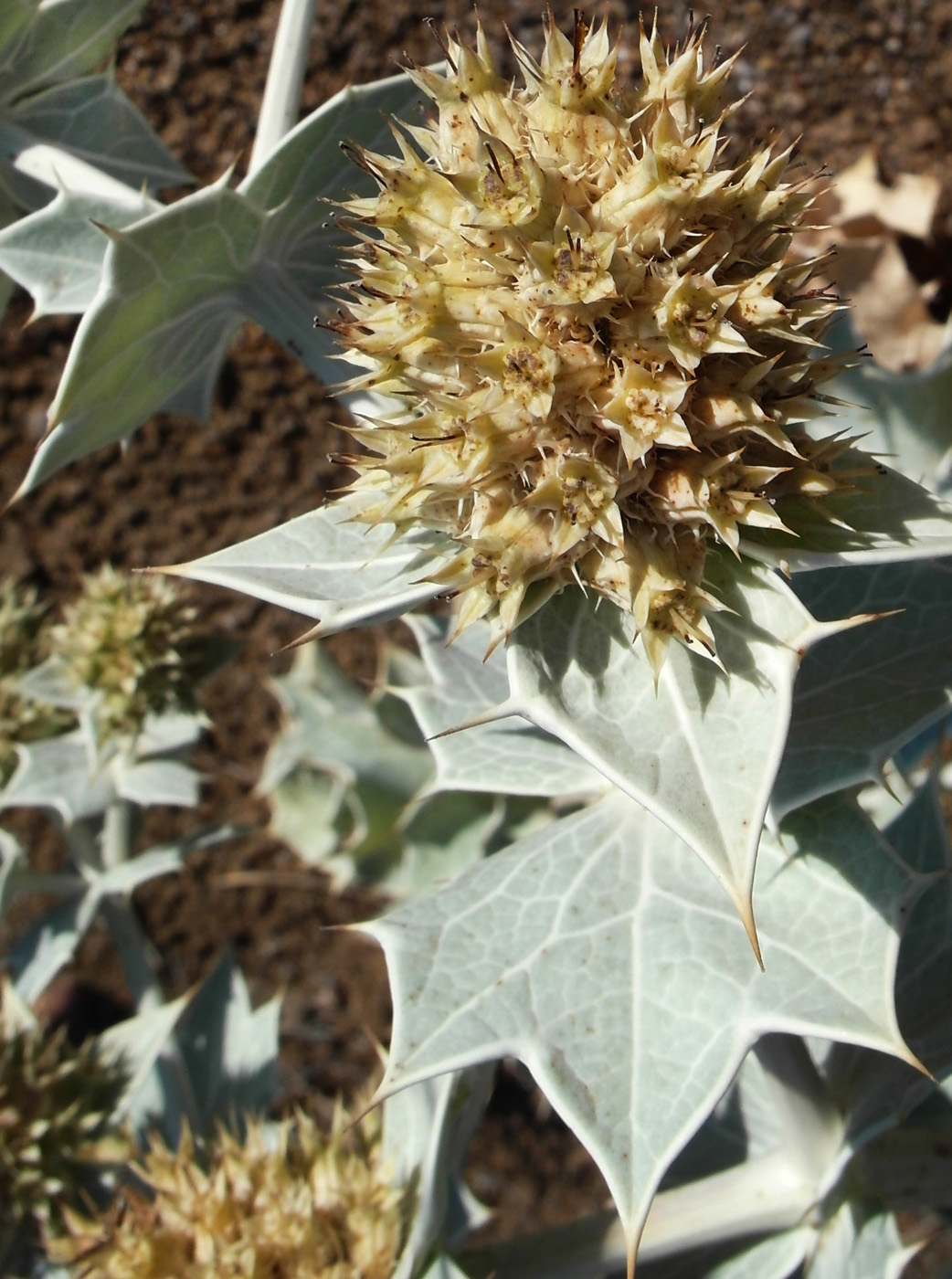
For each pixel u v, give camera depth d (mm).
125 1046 141
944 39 169
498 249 79
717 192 78
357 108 100
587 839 98
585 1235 113
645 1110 85
